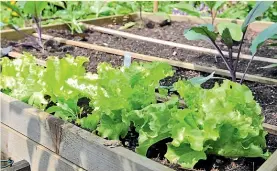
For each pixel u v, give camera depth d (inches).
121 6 124.7
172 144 39.6
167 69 50.3
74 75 54.1
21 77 59.9
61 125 46.9
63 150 47.2
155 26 112.9
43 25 107.0
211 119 38.3
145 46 89.5
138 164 38.5
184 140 39.6
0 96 56.2
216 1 100.6
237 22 105.3
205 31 56.6
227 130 39.8
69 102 51.3
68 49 87.6
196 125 40.1
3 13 119.7
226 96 41.5
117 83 46.3
